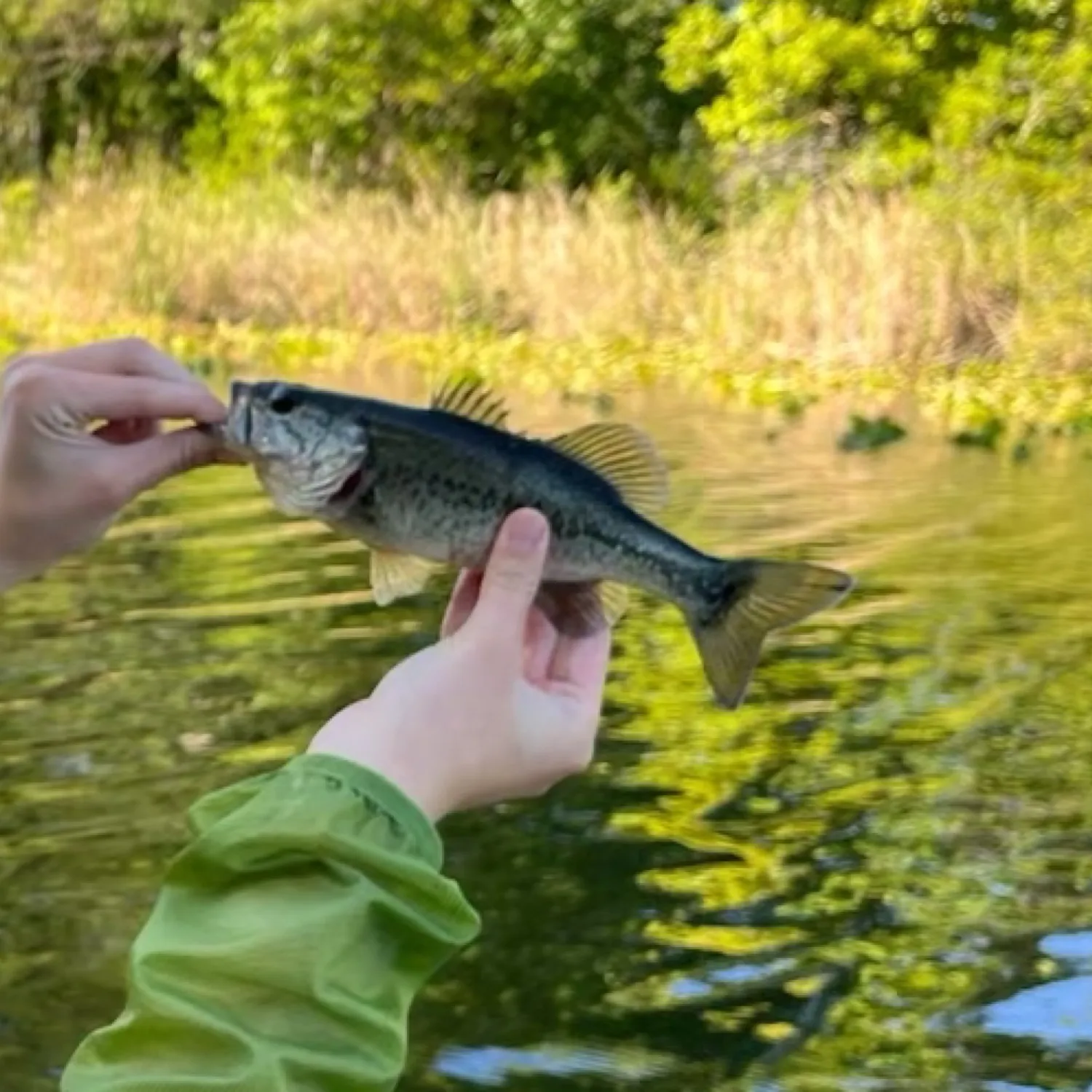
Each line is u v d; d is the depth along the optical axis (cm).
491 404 104
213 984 75
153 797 200
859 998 161
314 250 749
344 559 308
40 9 1040
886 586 302
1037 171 741
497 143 1020
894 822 201
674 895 182
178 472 98
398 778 83
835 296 655
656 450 103
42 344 657
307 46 988
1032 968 168
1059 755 220
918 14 906
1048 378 611
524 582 89
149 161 915
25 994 159
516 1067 150
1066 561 320
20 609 276
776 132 912
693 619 104
